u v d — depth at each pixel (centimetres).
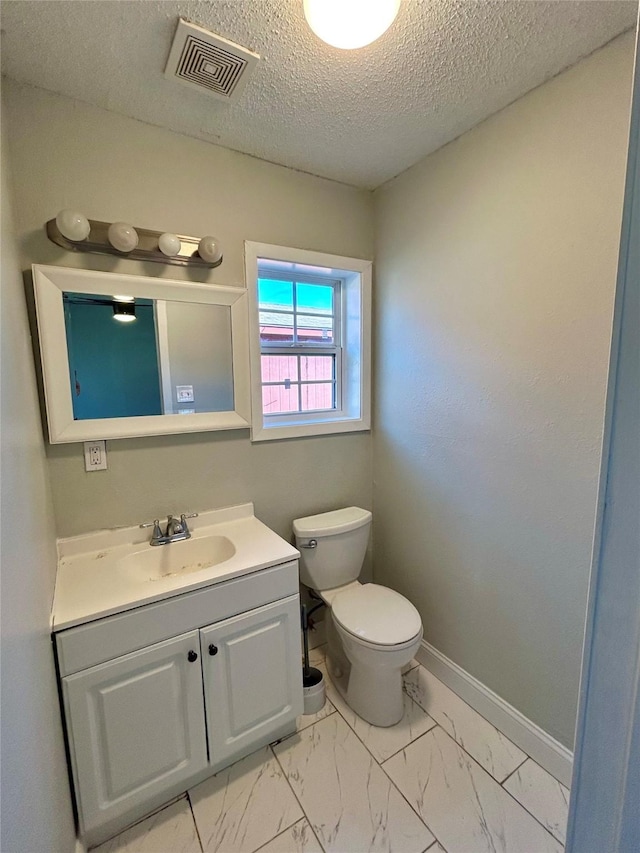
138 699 118
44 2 94
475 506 162
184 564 155
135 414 149
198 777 136
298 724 160
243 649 135
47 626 99
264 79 122
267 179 171
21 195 126
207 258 152
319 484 202
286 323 198
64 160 132
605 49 109
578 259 120
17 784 62
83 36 105
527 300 135
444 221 163
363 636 149
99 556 144
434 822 123
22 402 95
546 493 135
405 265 186
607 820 59
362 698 161
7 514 68
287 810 127
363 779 137
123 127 140
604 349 116
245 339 169
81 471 143
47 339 130
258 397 177
